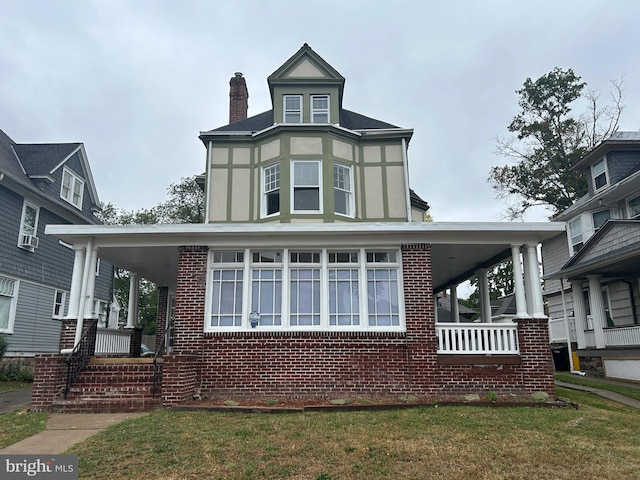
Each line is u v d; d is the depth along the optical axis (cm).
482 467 543
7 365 1525
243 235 1052
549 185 3091
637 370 1370
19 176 1689
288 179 1450
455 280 1647
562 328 2002
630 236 1462
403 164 1530
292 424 736
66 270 2003
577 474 521
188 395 924
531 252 1071
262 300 1055
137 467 543
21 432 717
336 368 1002
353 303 1054
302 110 1559
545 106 3167
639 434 698
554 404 914
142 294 4231
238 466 544
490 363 1005
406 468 539
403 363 1005
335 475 518
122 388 941
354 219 1473
